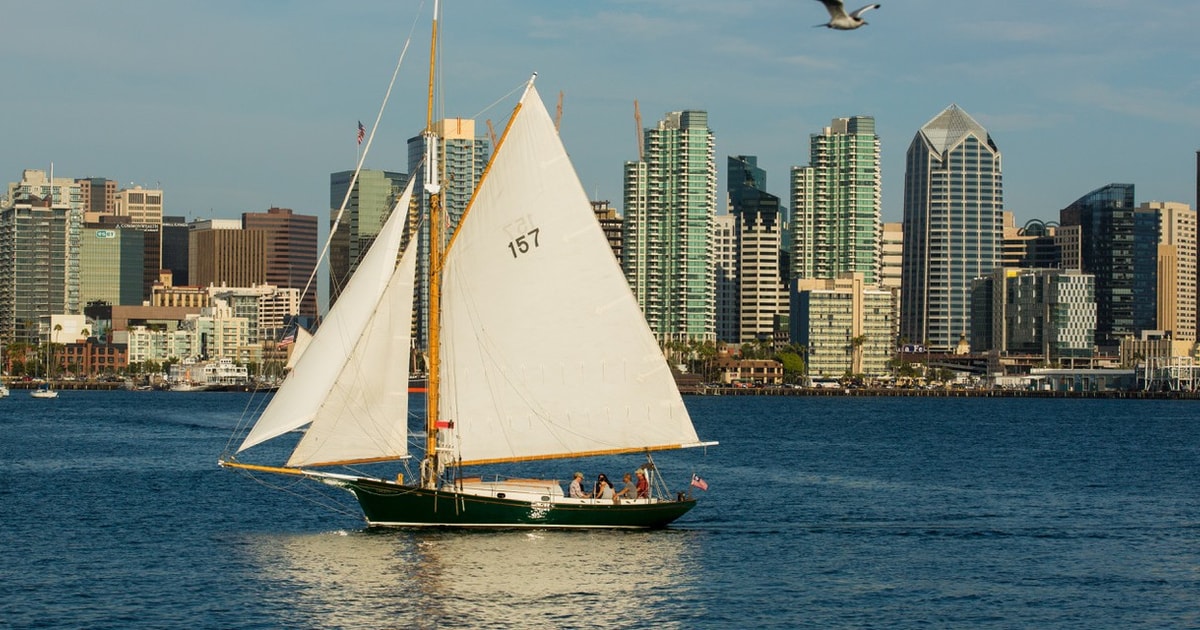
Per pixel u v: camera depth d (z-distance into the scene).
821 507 155.75
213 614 96.88
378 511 122.69
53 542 125.00
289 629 93.38
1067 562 118.69
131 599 100.81
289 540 123.38
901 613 99.06
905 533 134.50
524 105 119.25
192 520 138.88
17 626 93.56
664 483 183.50
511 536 121.12
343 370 117.00
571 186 120.19
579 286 121.00
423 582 105.25
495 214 119.81
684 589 105.00
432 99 120.69
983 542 129.38
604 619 96.50
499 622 95.56
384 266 118.00
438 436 120.75
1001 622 97.00
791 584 107.69
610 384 121.88
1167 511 154.88
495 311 120.50
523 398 121.06
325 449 117.44
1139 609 101.00
